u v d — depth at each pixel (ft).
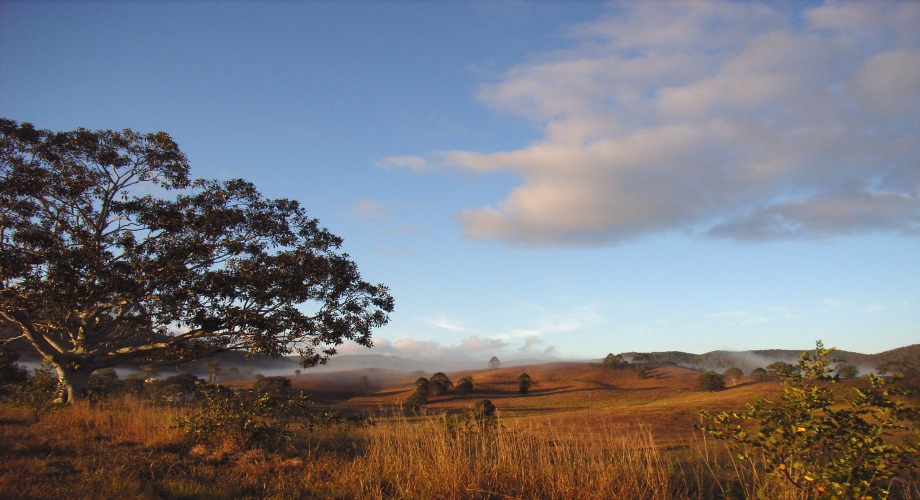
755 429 20.44
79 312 55.88
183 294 51.88
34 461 27.58
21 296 49.78
